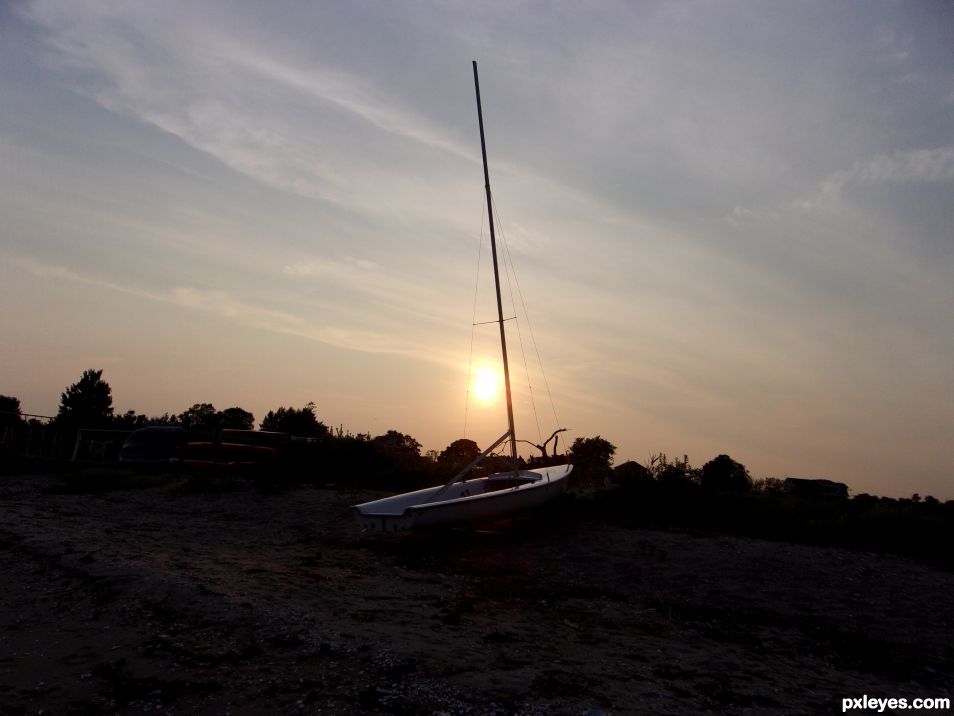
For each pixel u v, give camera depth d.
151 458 21.22
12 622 6.80
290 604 7.41
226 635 6.35
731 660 6.64
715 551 10.62
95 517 13.53
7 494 16.34
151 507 15.06
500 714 4.91
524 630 7.20
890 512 12.77
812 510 13.83
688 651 6.86
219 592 7.55
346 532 12.62
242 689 5.24
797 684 6.08
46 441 29.28
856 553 10.98
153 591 7.55
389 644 6.19
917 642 7.54
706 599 8.83
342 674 5.51
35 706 4.98
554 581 9.62
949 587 9.41
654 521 12.74
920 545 11.54
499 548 11.32
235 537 12.09
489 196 15.59
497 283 15.05
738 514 13.12
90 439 28.41
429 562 10.57
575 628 7.47
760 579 9.52
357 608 7.55
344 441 19.48
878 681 6.32
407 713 4.86
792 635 7.64
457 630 6.97
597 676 5.85
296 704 4.99
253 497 15.59
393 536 12.29
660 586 9.36
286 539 12.08
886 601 8.80
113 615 6.94
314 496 15.34
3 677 5.48
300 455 18.92
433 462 19.11
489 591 8.95
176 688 5.25
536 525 12.53
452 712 4.89
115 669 5.62
